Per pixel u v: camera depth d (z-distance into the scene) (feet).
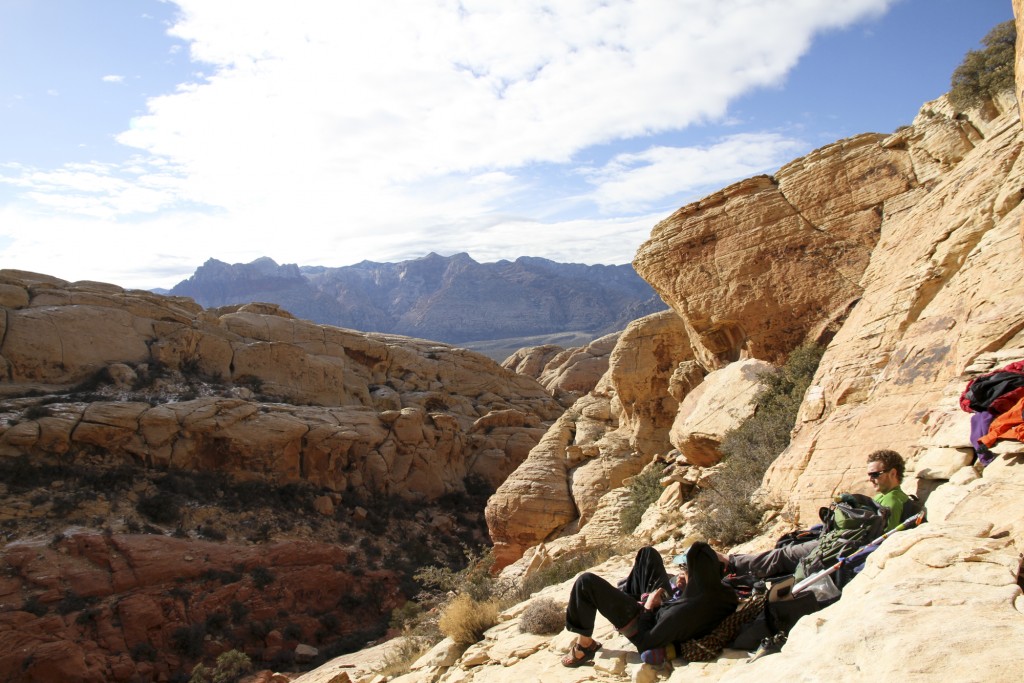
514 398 222.48
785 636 14.93
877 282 41.83
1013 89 41.75
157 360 150.41
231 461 136.05
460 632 28.63
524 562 64.13
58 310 142.00
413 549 141.38
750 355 56.85
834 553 17.31
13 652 88.22
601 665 18.63
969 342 26.99
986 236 31.73
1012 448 17.24
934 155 47.91
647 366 86.48
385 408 189.16
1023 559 11.57
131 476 122.31
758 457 42.98
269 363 169.27
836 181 53.52
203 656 99.19
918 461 24.07
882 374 33.27
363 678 36.91
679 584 18.35
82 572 100.27
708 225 59.16
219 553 113.60
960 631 10.04
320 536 131.85
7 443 114.73
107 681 91.71
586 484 82.17
